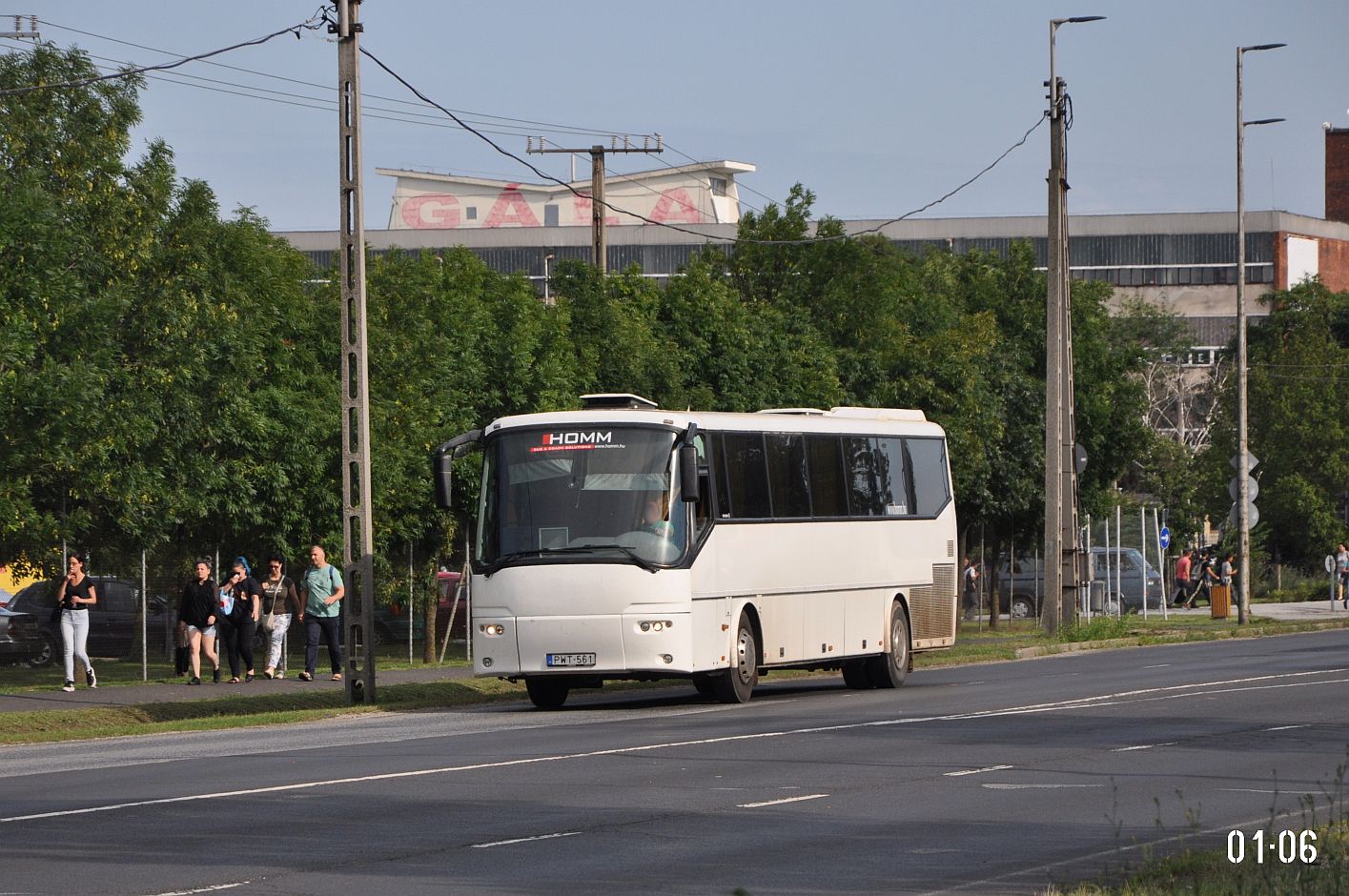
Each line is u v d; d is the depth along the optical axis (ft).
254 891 52.03
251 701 130.62
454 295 199.41
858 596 140.87
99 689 142.92
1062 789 73.10
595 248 258.57
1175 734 94.27
